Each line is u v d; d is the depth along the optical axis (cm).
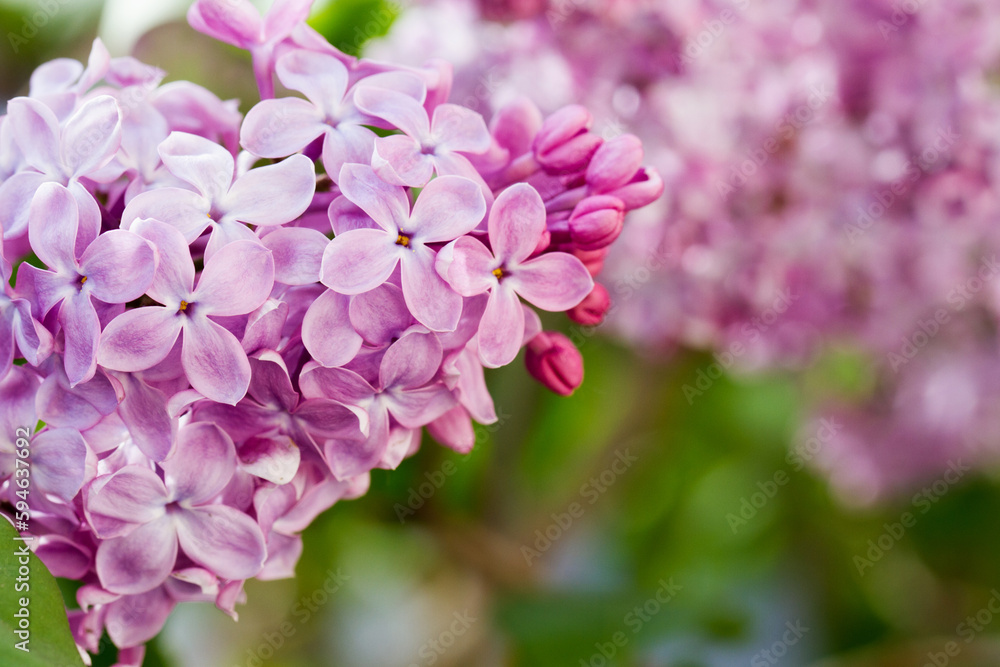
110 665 37
